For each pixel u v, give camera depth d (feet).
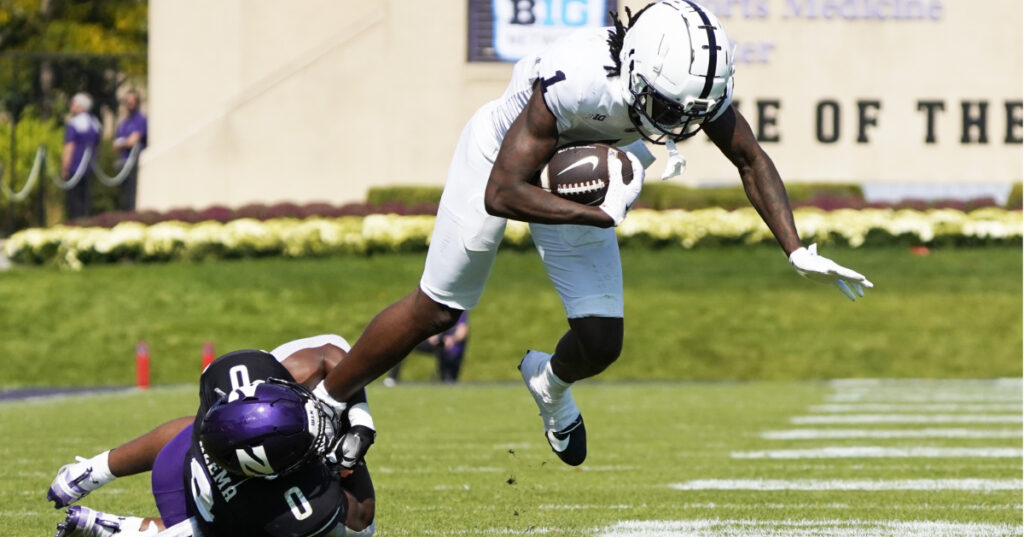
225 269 210.38
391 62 252.62
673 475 86.12
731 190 229.45
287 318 189.57
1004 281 203.00
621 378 171.22
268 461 47.44
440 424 116.06
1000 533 65.36
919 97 248.73
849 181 248.73
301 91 258.37
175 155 257.14
